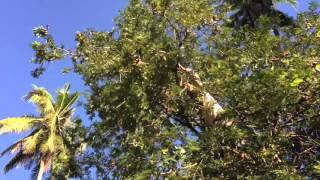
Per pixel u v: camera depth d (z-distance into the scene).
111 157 14.05
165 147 11.39
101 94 13.32
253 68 10.61
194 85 12.48
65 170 14.81
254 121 10.95
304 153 10.88
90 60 12.78
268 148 10.53
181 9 12.74
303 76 9.92
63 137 24.81
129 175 11.83
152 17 12.66
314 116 10.83
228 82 10.90
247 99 10.74
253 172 10.48
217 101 12.20
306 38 11.09
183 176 10.57
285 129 11.03
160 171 10.69
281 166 10.26
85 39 12.99
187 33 12.70
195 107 12.51
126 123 13.16
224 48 12.46
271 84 10.21
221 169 10.70
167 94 12.42
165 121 12.51
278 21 11.78
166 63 12.30
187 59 12.59
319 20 11.25
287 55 10.66
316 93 10.43
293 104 10.58
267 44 10.71
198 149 10.70
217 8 13.27
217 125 11.52
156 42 12.37
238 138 10.71
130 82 12.38
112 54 12.58
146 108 12.20
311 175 10.57
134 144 11.95
